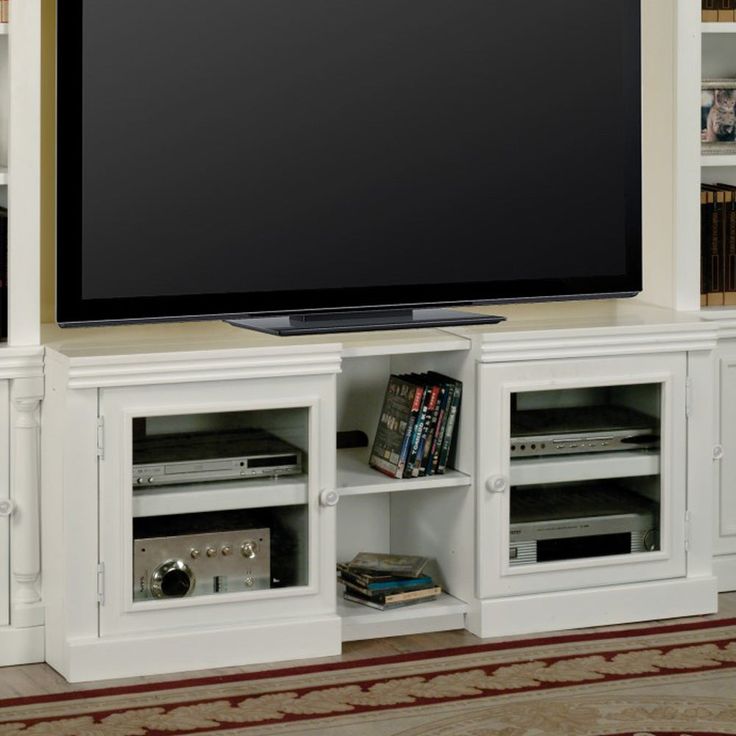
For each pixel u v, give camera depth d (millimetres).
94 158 3426
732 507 4105
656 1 4070
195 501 3461
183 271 3541
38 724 3092
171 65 3475
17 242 3449
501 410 3699
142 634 3422
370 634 3703
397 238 3756
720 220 4176
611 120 3979
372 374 4109
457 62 3775
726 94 4227
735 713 3154
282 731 3059
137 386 3365
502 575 3727
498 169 3850
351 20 3650
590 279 3992
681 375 3877
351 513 4098
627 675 3400
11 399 3463
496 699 3244
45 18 3768
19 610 3510
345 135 3670
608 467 3846
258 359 3457
